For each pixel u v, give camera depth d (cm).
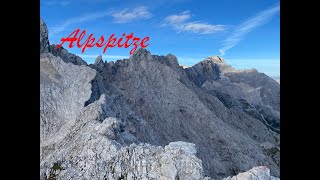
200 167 9394
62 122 18112
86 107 17938
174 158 9562
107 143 10825
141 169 9556
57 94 19838
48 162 10288
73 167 9975
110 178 9512
